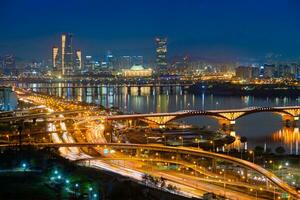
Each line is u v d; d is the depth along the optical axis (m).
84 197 194.62
